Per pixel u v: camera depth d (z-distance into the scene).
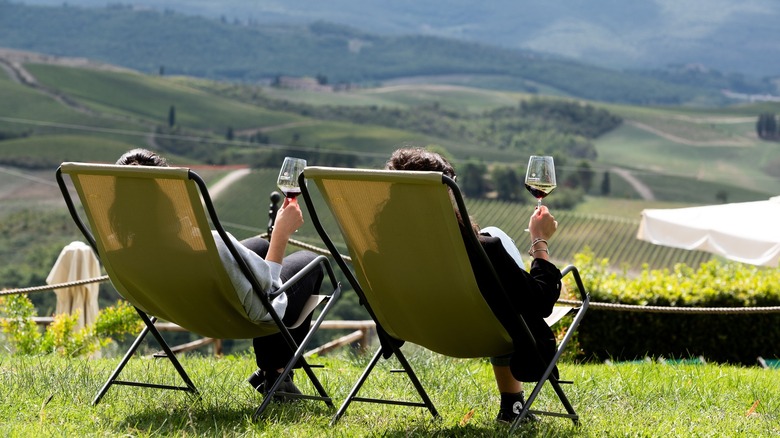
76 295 11.22
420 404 4.56
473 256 4.00
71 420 4.20
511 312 4.02
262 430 4.07
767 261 12.07
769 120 155.00
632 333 11.98
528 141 144.00
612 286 12.02
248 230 76.50
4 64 156.75
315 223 4.12
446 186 3.63
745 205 13.38
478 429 4.25
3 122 121.38
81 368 5.62
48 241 84.75
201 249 4.09
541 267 4.16
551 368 4.18
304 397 4.55
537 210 4.29
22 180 96.56
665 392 5.64
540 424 4.36
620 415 4.82
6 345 9.56
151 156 4.54
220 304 4.31
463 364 7.19
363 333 12.31
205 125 138.25
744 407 5.29
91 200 4.24
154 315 4.71
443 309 4.04
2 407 4.31
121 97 146.12
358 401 4.83
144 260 4.27
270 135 139.75
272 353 4.83
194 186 3.91
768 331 12.05
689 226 13.12
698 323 12.02
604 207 85.19
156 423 4.18
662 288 12.12
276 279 4.43
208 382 5.35
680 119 158.12
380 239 3.98
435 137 141.62
